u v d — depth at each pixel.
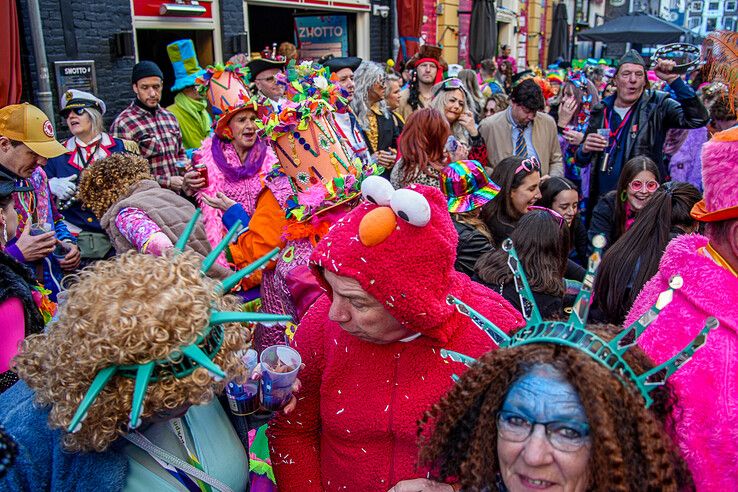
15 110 3.03
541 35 21.20
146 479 1.38
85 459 1.30
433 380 1.54
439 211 1.46
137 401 1.13
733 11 23.39
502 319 1.60
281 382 1.50
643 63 4.50
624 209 3.58
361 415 1.57
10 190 2.45
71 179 3.94
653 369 1.13
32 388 1.27
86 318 1.17
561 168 5.14
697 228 2.56
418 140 3.04
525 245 2.55
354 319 1.47
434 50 6.25
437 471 1.40
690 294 1.42
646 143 4.53
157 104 5.43
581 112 6.21
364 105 4.93
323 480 1.72
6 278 1.83
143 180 2.78
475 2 13.72
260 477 1.88
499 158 5.03
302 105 2.45
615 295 2.51
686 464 1.16
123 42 6.48
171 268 1.26
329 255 1.41
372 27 10.64
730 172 1.35
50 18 5.80
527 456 1.07
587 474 1.07
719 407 1.30
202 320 1.20
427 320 1.41
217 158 3.52
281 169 2.59
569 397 1.07
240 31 7.98
